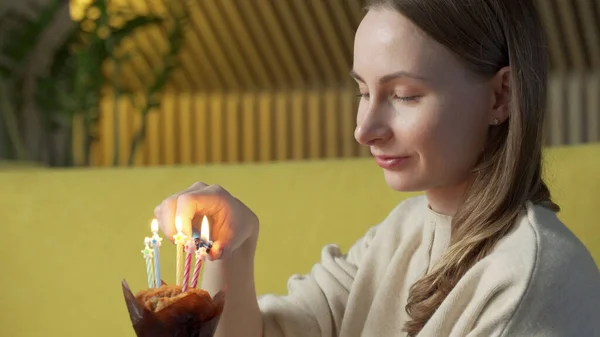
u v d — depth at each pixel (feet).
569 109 17.31
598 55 17.03
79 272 5.44
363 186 5.15
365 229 5.07
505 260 3.26
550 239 3.30
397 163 3.37
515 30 3.40
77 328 5.41
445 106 3.29
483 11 3.35
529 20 3.48
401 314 3.90
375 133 3.35
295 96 18.88
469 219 3.43
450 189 3.63
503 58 3.41
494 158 3.42
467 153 3.40
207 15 18.04
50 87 15.61
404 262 3.96
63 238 5.51
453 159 3.36
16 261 5.55
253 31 18.26
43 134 17.60
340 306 4.14
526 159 3.41
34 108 17.43
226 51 18.65
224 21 18.08
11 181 5.69
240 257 3.77
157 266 3.01
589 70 17.28
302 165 5.33
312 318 4.10
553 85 17.37
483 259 3.35
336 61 18.49
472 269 3.34
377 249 4.13
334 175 5.23
